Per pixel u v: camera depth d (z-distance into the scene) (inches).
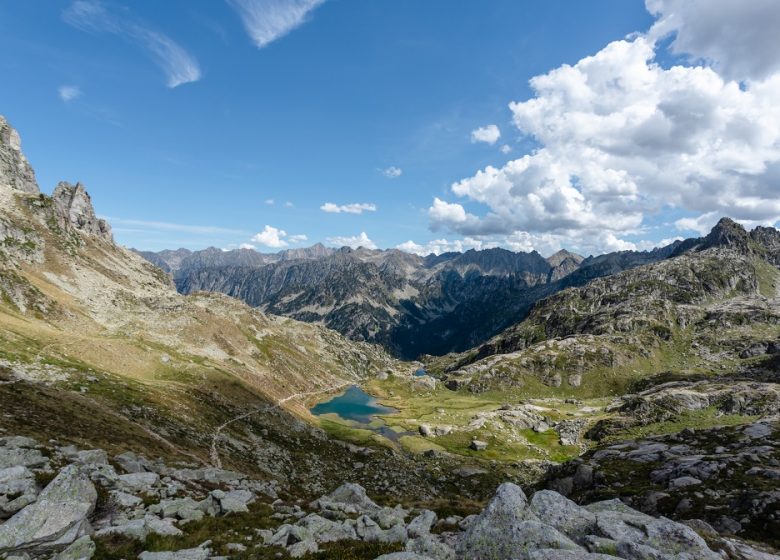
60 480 896.3
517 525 784.9
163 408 3412.9
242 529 1030.4
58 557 718.5
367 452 5049.2
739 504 1513.3
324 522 1053.2
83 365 3747.5
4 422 1672.0
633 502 1852.9
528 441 6643.7
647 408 6963.6
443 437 6466.5
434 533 1058.1
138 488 1230.9
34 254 7593.5
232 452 3193.9
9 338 3627.0
